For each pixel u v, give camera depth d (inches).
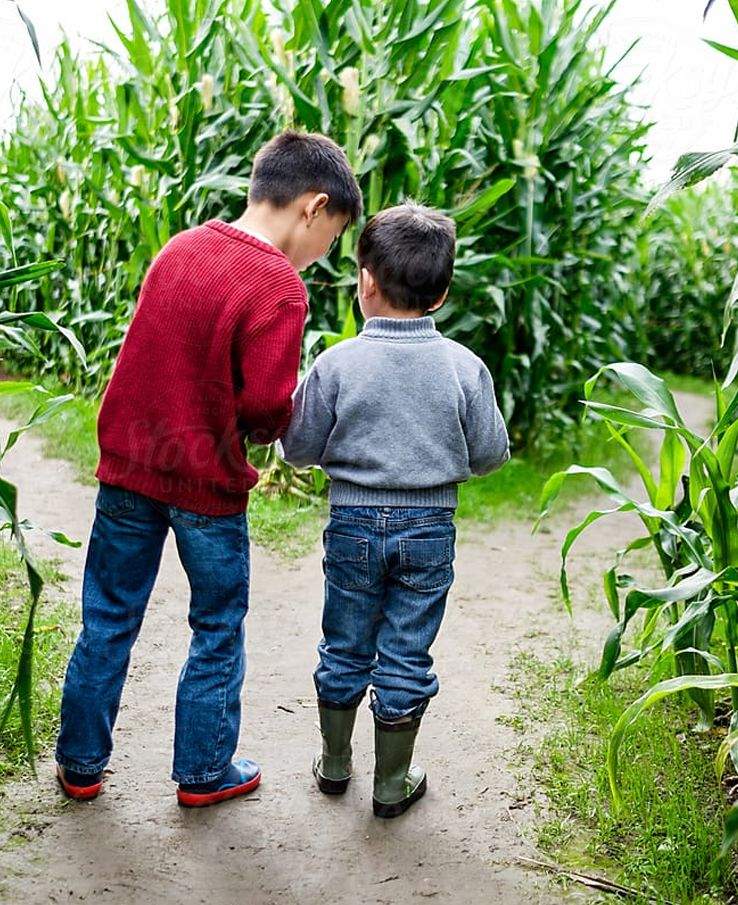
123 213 204.5
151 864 67.5
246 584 73.9
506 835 73.4
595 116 202.8
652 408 78.6
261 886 66.2
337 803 77.4
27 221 246.8
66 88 243.0
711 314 366.0
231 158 178.1
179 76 190.5
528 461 197.6
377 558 72.2
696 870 67.8
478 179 189.8
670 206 367.9
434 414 71.3
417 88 175.5
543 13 190.5
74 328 226.5
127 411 68.4
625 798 76.2
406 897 65.7
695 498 80.2
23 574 120.3
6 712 66.6
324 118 163.9
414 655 73.9
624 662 81.4
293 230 69.9
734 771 80.8
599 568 141.7
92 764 73.5
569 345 219.0
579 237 214.2
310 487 166.7
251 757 84.2
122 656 73.2
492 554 147.1
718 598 74.0
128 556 71.7
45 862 66.5
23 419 198.4
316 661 105.7
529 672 103.3
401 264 70.7
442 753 85.9
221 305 65.2
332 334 142.1
